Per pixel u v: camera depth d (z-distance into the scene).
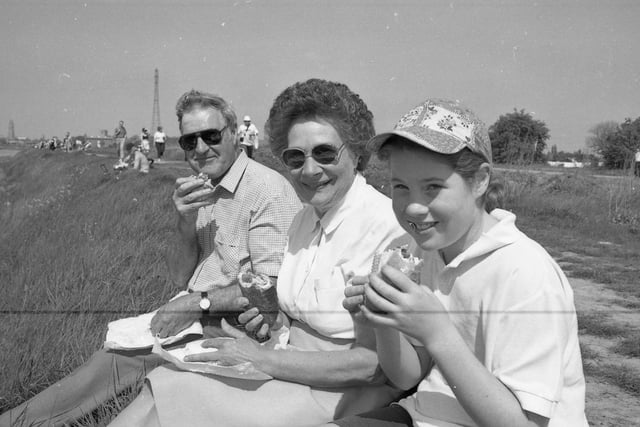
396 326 1.70
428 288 1.97
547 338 1.68
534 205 5.60
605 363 3.87
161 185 11.33
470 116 1.81
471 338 1.85
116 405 2.89
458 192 1.78
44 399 2.87
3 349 3.47
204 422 2.22
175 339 2.83
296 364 2.26
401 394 2.36
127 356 2.92
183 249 3.06
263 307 2.52
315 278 2.38
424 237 1.83
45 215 8.34
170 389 2.25
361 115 2.34
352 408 2.29
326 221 2.39
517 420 1.67
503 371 1.71
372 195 2.40
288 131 2.39
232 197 2.92
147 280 4.80
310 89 2.31
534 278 1.72
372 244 2.32
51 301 4.26
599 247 5.21
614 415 3.27
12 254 5.96
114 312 4.13
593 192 5.34
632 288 4.83
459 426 1.93
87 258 5.30
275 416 2.21
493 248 1.79
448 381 1.72
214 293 2.85
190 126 2.91
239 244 2.92
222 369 2.26
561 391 1.68
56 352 3.53
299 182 2.39
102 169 12.09
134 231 6.84
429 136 1.72
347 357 2.23
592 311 4.48
